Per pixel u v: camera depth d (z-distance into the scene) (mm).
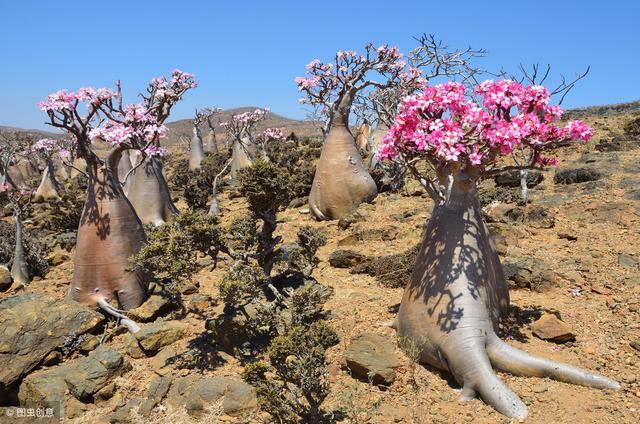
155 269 6645
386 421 4508
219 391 5082
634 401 4480
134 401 5312
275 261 7039
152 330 6305
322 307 6758
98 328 6965
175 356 6035
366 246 9578
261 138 27344
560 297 6652
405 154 5234
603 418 4270
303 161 21688
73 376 5578
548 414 4391
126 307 7465
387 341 5387
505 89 4781
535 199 11352
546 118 4965
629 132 17688
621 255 7543
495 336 5117
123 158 16250
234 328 5922
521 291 6965
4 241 10984
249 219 6586
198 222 6340
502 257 8094
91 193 7434
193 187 16250
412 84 13109
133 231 7633
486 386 4648
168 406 5238
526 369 4914
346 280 7914
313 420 4406
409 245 9188
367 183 12852
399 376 5121
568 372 4789
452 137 4637
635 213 9336
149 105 10844
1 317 6328
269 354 4438
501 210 9953
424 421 4457
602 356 5230
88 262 7320
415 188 13352
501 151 4785
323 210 12758
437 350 5098
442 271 5238
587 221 9461
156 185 14109
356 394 4887
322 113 18594
